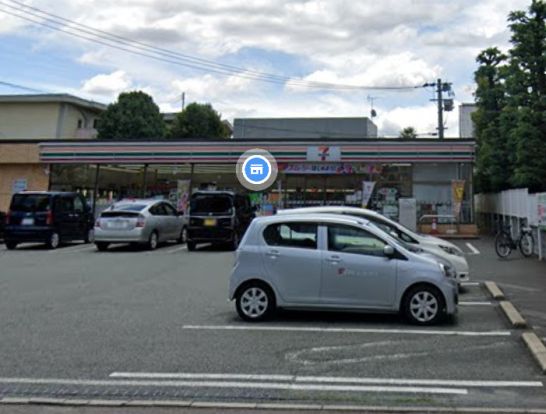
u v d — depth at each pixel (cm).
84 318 766
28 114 4134
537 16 1775
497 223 2259
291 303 752
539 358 556
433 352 602
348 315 791
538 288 1012
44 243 1811
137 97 4131
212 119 4444
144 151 2391
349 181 2375
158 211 1822
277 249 761
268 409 442
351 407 444
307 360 573
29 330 695
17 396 471
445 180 2319
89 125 4425
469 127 4206
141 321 749
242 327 716
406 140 2278
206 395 473
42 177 2516
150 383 503
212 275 1195
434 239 1093
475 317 777
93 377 519
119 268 1309
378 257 742
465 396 469
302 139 2322
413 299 727
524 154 1767
